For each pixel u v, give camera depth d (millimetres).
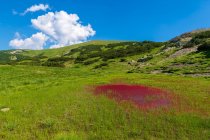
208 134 20250
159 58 136125
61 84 47219
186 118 23703
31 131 20703
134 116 23953
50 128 21312
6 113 25625
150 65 119188
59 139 18438
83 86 41750
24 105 28688
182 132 20594
